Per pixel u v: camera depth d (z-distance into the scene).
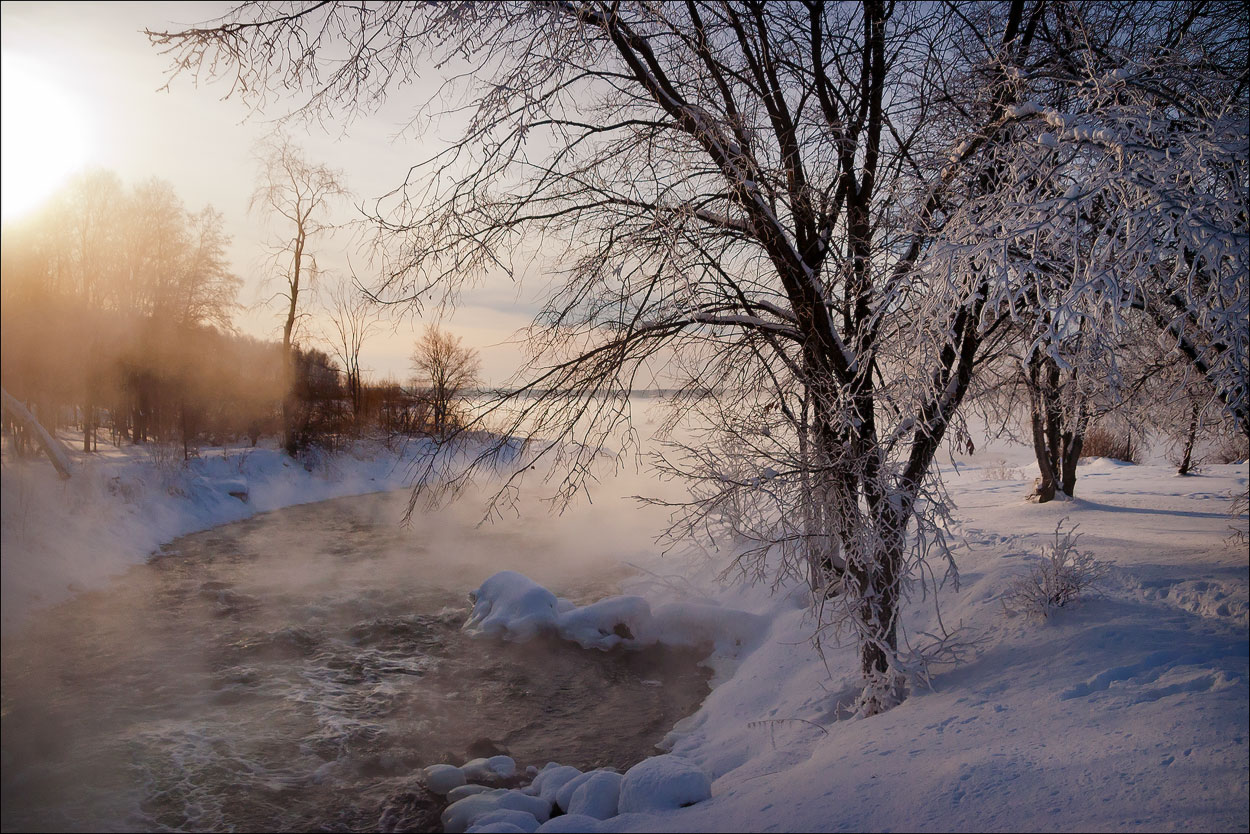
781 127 7.15
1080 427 12.41
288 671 10.27
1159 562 8.72
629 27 6.58
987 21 7.47
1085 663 6.38
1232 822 3.79
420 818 6.66
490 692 9.84
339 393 32.31
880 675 6.79
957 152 6.62
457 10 5.89
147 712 8.65
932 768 5.01
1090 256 5.41
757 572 7.47
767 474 6.82
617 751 8.13
